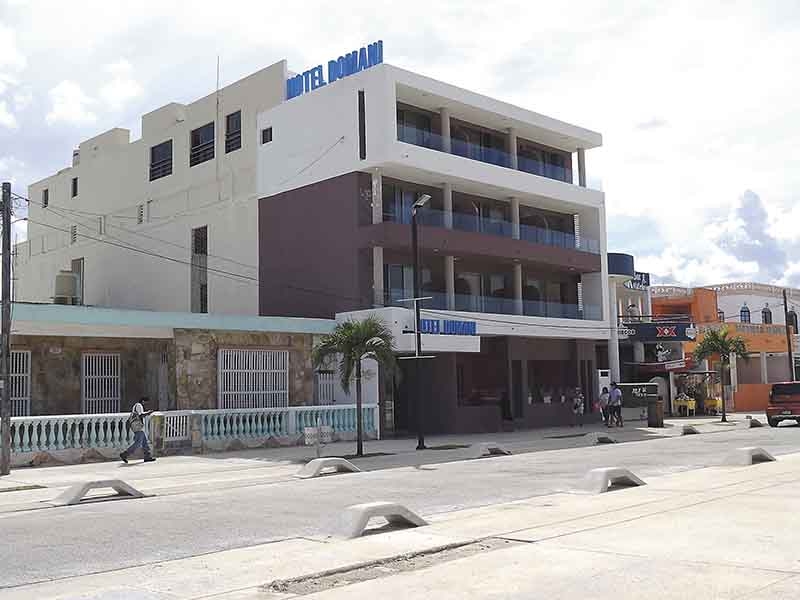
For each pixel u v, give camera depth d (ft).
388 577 26.99
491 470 65.05
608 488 49.08
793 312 239.50
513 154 136.15
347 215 115.44
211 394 93.86
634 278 170.19
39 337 91.35
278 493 53.01
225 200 135.44
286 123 126.11
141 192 153.79
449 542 32.81
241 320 95.55
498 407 120.78
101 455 77.51
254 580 27.48
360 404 83.76
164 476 65.21
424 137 120.26
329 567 29.04
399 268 121.70
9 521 42.88
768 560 27.48
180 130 146.51
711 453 76.59
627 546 30.60
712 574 25.63
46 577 29.09
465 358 130.72
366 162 113.50
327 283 117.08
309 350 103.91
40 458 73.31
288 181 124.57
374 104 113.60
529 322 128.57
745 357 151.23
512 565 27.84
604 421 138.82
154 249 149.48
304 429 93.25
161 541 35.76
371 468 70.38
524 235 133.39
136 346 99.76
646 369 165.27
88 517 43.57
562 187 139.95
